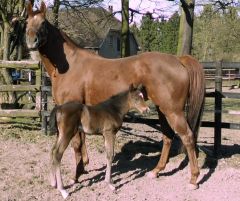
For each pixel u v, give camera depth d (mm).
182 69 5551
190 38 8633
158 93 5551
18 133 8516
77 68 6004
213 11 12875
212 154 7281
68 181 5773
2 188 5480
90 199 5211
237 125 7047
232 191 5590
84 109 5180
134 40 44094
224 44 34000
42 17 5770
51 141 8000
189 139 5531
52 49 6094
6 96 10180
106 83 5785
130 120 7812
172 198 5336
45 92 8695
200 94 5727
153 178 6027
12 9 11086
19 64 8711
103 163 6688
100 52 38812
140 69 5637
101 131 5309
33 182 5719
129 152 7391
